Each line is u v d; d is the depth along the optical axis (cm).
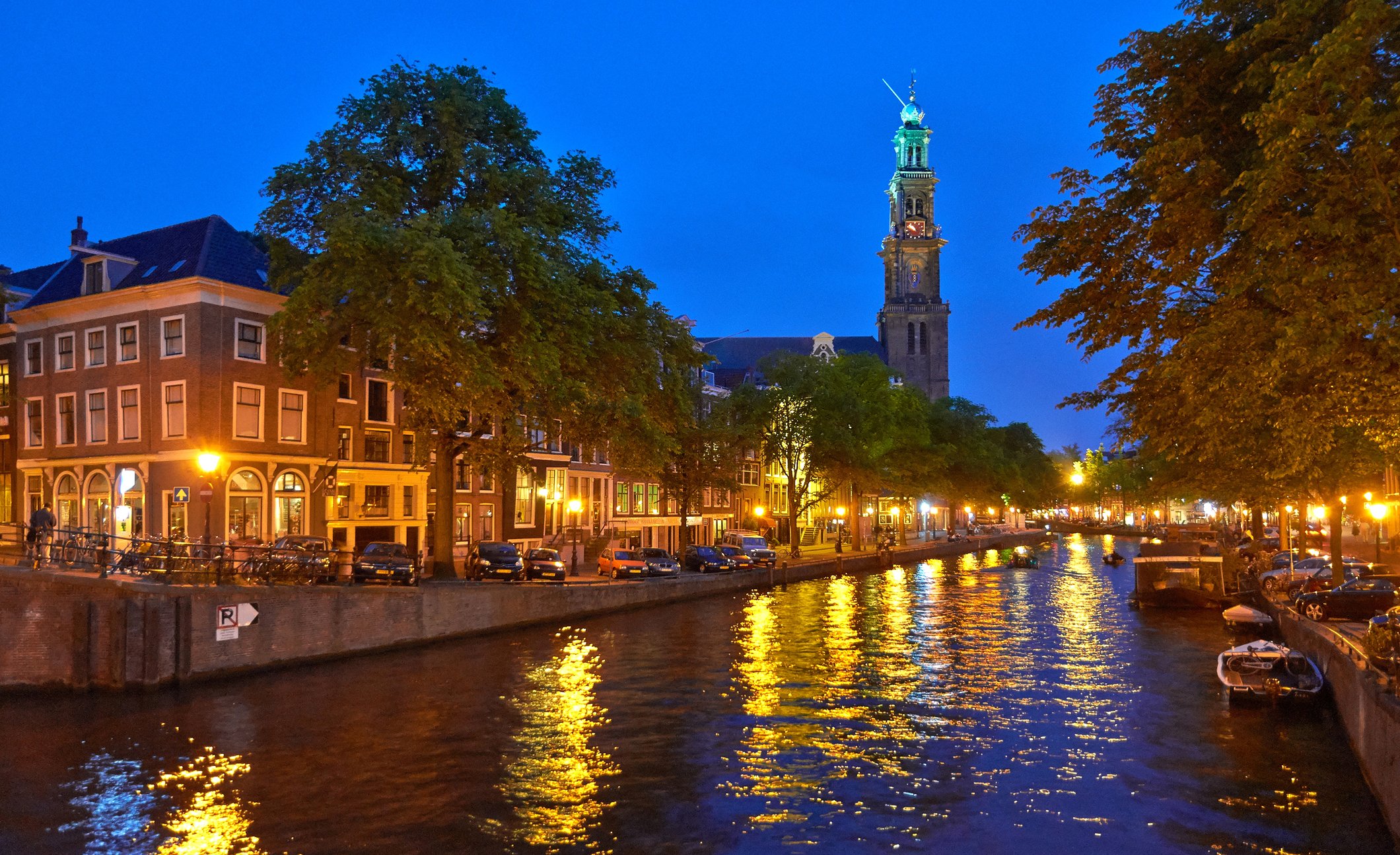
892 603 4831
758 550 6141
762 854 1464
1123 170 1856
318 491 4278
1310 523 8738
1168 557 4578
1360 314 1325
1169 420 2047
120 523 4075
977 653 3222
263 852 1452
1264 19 1670
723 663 3008
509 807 1652
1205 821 1611
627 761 1923
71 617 2492
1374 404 1579
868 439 7069
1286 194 1440
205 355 3906
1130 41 1775
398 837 1513
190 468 3878
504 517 5456
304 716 2259
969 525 12756
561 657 3084
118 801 1661
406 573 3450
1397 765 1470
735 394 7000
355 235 3009
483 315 3155
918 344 14975
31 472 4441
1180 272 1664
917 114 15688
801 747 2027
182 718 2223
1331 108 1382
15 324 4500
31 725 2161
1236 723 2250
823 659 3091
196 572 2783
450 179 3488
